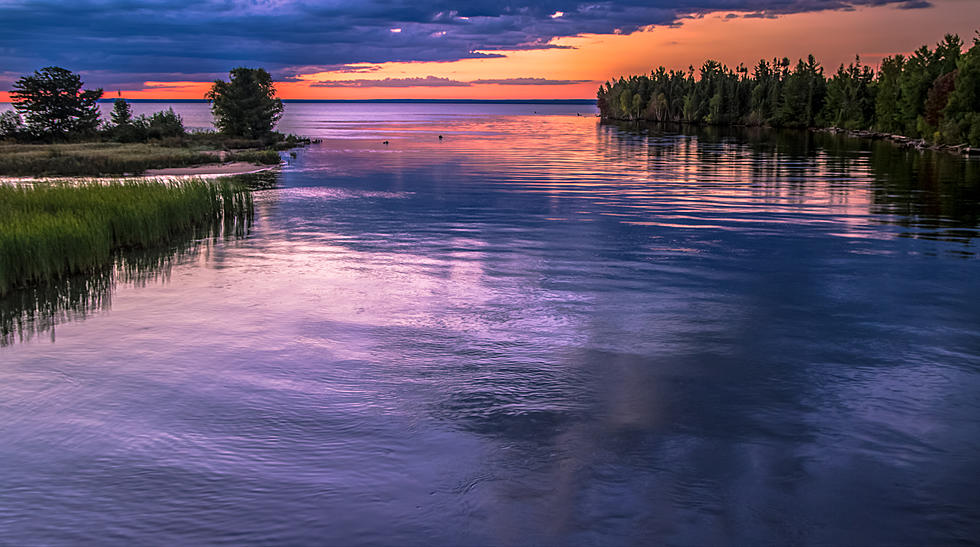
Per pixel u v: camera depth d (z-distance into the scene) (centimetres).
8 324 1326
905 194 3497
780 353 1116
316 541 602
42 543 601
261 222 2673
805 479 704
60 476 725
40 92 8538
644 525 620
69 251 1738
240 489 693
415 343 1183
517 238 2277
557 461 746
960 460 745
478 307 1420
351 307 1428
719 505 654
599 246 2117
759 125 16750
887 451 768
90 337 1236
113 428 847
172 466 746
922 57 11256
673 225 2519
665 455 758
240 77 9262
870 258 1903
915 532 612
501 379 1005
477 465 739
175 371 1053
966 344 1159
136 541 604
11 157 5472
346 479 712
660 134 12619
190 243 2233
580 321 1312
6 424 861
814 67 15688
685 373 1027
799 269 1769
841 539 600
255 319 1345
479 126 17925
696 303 1442
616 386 975
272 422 859
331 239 2291
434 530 616
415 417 870
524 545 592
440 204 3180
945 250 2014
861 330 1243
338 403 919
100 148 7112
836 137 11550
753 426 836
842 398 927
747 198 3353
